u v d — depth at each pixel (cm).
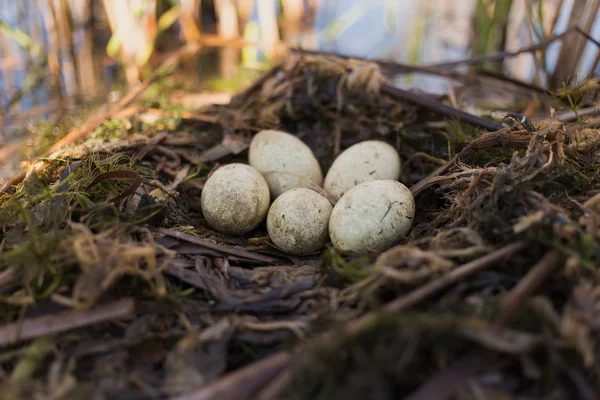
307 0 67
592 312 27
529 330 27
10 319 30
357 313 29
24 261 31
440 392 26
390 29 71
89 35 62
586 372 26
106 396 28
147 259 31
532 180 33
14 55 60
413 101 44
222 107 47
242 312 31
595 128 39
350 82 45
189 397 26
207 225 40
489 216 31
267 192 39
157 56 65
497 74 49
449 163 38
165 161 42
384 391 26
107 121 45
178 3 62
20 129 52
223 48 65
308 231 37
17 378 28
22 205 34
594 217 31
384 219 35
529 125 37
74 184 36
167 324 31
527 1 51
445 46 69
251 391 26
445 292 29
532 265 29
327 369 26
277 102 47
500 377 26
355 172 40
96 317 29
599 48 45
